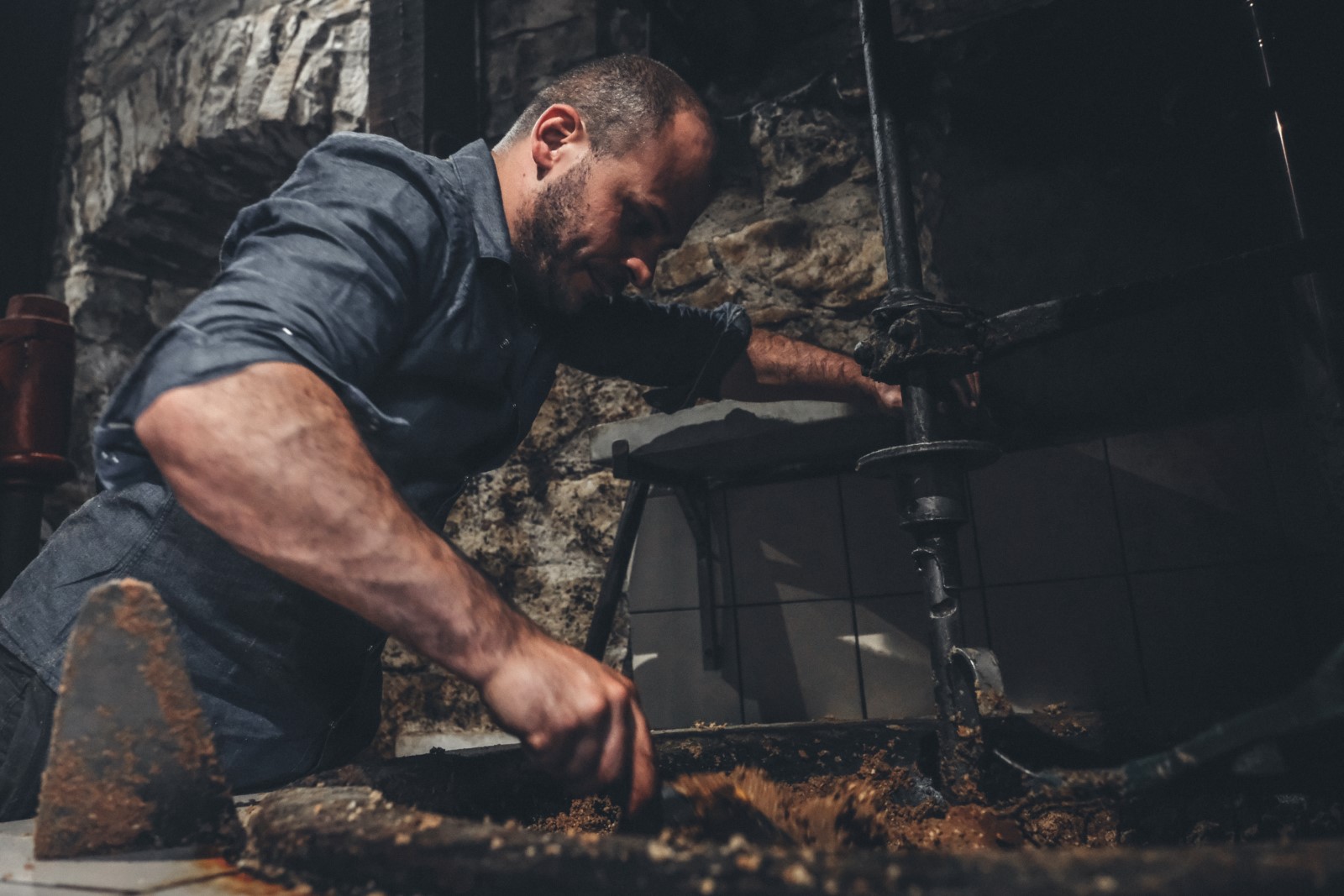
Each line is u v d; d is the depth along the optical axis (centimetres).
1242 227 133
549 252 97
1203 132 136
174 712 50
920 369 89
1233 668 125
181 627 87
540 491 183
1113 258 141
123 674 50
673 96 95
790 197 174
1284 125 116
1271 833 77
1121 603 133
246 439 56
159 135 256
